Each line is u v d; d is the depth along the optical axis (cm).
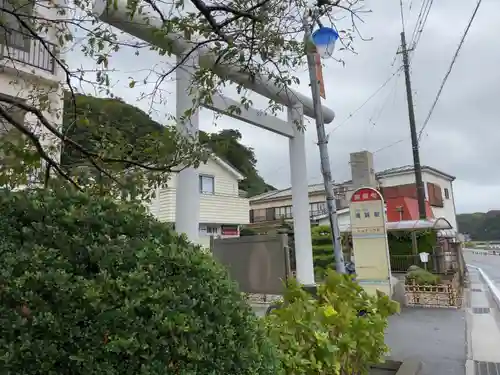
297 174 689
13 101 223
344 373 268
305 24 287
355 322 275
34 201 141
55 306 117
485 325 623
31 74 490
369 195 786
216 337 137
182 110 392
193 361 127
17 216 136
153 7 268
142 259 137
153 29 286
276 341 216
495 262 2470
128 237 146
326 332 246
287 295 300
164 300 129
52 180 216
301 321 241
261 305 624
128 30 336
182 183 466
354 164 1382
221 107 429
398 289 819
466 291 1098
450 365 417
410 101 1478
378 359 290
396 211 1808
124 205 162
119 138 285
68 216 139
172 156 292
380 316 307
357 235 781
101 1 319
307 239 681
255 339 155
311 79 566
